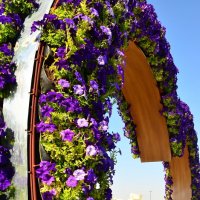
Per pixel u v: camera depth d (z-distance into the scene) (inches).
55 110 133.8
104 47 154.7
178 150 320.8
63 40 140.8
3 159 131.0
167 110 303.1
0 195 130.5
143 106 312.3
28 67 137.8
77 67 141.3
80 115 137.0
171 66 284.8
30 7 152.3
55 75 137.9
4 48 142.2
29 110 133.3
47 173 127.6
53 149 130.4
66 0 148.0
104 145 147.7
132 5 218.5
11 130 135.1
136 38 242.7
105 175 142.7
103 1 161.6
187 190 396.2
